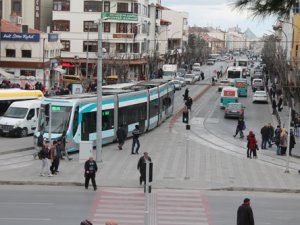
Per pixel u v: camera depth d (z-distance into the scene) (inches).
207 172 1102.4
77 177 1016.9
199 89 3484.3
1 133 1536.7
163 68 4077.3
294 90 1993.1
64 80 2728.8
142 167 952.3
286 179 1057.5
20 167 1109.1
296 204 878.4
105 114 1382.9
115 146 1405.0
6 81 2220.7
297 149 1429.6
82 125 1290.6
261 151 1401.3
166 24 4837.6
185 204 854.5
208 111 2348.7
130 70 3624.5
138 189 947.3
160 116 1849.2
